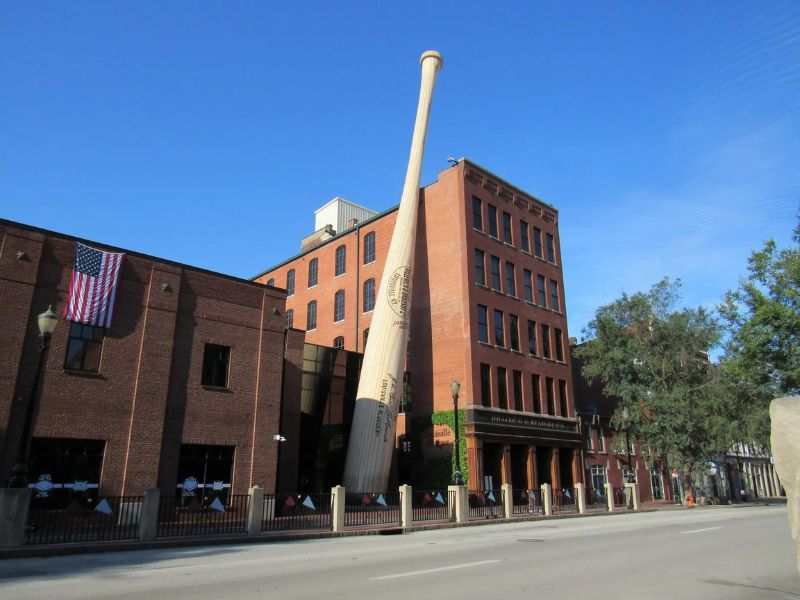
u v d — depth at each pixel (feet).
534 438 132.67
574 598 27.07
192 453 76.48
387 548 49.90
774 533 63.05
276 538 59.57
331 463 116.16
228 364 82.07
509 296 140.15
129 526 59.82
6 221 66.23
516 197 152.15
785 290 116.78
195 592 28.32
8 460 61.87
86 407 68.13
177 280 78.74
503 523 87.71
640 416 156.66
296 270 185.06
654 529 69.26
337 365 121.70
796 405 20.07
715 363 159.02
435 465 123.65
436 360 130.62
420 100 134.10
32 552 44.75
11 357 63.67
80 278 69.87
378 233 156.15
